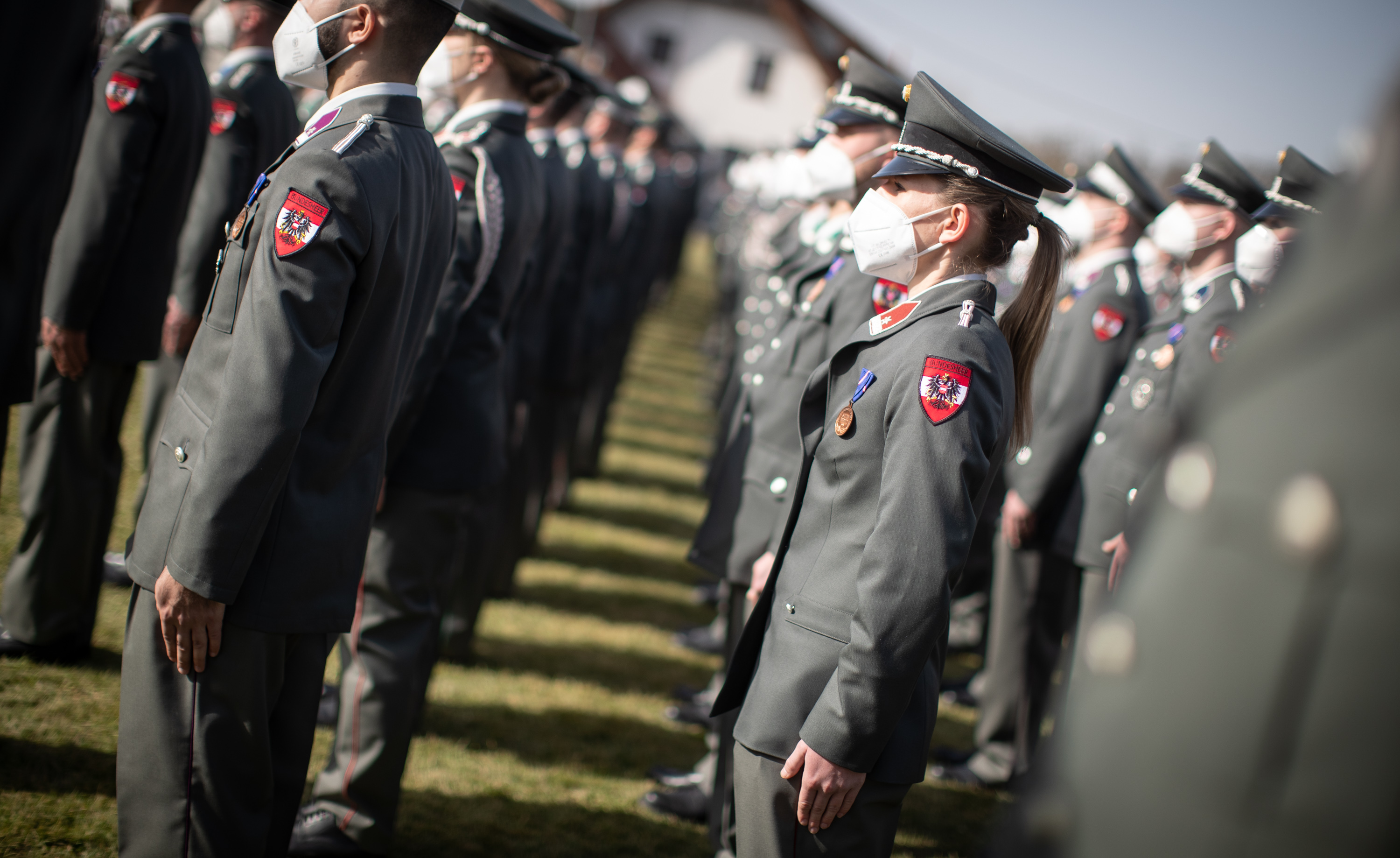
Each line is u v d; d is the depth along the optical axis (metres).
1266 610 0.75
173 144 2.86
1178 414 0.95
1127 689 0.83
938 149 1.81
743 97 39.25
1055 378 3.34
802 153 3.89
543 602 4.75
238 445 1.68
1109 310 3.29
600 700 3.83
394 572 2.60
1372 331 0.74
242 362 1.69
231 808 1.87
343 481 1.91
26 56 1.66
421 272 2.05
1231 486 0.79
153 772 1.84
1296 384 0.77
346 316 1.82
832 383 1.86
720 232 15.18
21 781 2.47
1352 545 0.72
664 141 9.05
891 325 1.79
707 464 7.20
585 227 5.01
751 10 38.78
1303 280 0.81
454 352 2.78
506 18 2.72
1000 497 4.67
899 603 1.57
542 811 2.95
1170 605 0.81
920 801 3.40
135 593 1.85
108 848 2.31
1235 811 0.75
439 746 3.22
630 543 5.91
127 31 3.02
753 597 2.24
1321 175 2.88
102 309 2.87
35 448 2.94
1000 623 3.55
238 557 1.73
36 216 1.90
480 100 2.85
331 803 2.53
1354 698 0.71
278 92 3.39
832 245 2.93
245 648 1.82
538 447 5.05
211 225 3.30
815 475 1.87
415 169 1.92
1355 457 0.72
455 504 2.70
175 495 1.79
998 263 1.85
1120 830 0.81
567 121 4.83
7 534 3.72
